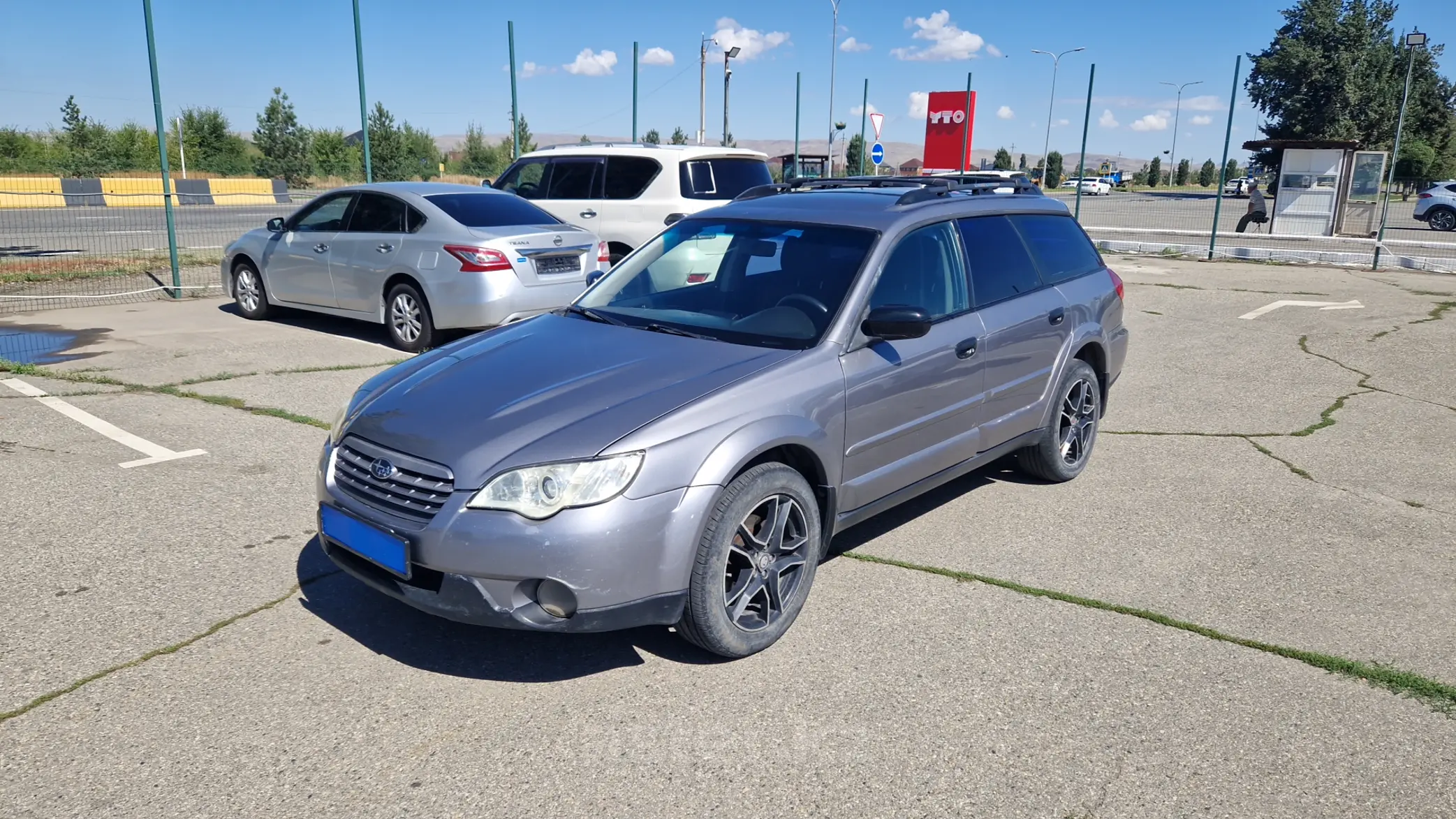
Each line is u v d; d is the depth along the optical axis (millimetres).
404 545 3127
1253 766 2879
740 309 4117
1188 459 5930
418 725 3035
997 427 4754
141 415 6305
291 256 9398
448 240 8172
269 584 3980
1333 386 7750
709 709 3146
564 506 3029
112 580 3969
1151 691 3279
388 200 8734
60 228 23375
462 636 3613
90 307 10906
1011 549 4504
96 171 45750
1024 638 3643
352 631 3621
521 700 3188
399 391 3652
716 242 4555
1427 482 5480
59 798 2652
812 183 5344
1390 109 44312
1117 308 5797
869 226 4270
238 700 3145
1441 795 2758
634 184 10680
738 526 3330
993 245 4898
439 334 8555
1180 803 2709
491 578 3039
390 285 8633
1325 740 3014
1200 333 10000
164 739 2932
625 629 3645
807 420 3562
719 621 3318
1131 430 6586
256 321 10016
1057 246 5520
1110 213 31328
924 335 3959
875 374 3895
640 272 4645
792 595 3631
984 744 2967
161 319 10047
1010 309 4789
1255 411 7035
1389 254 16062
